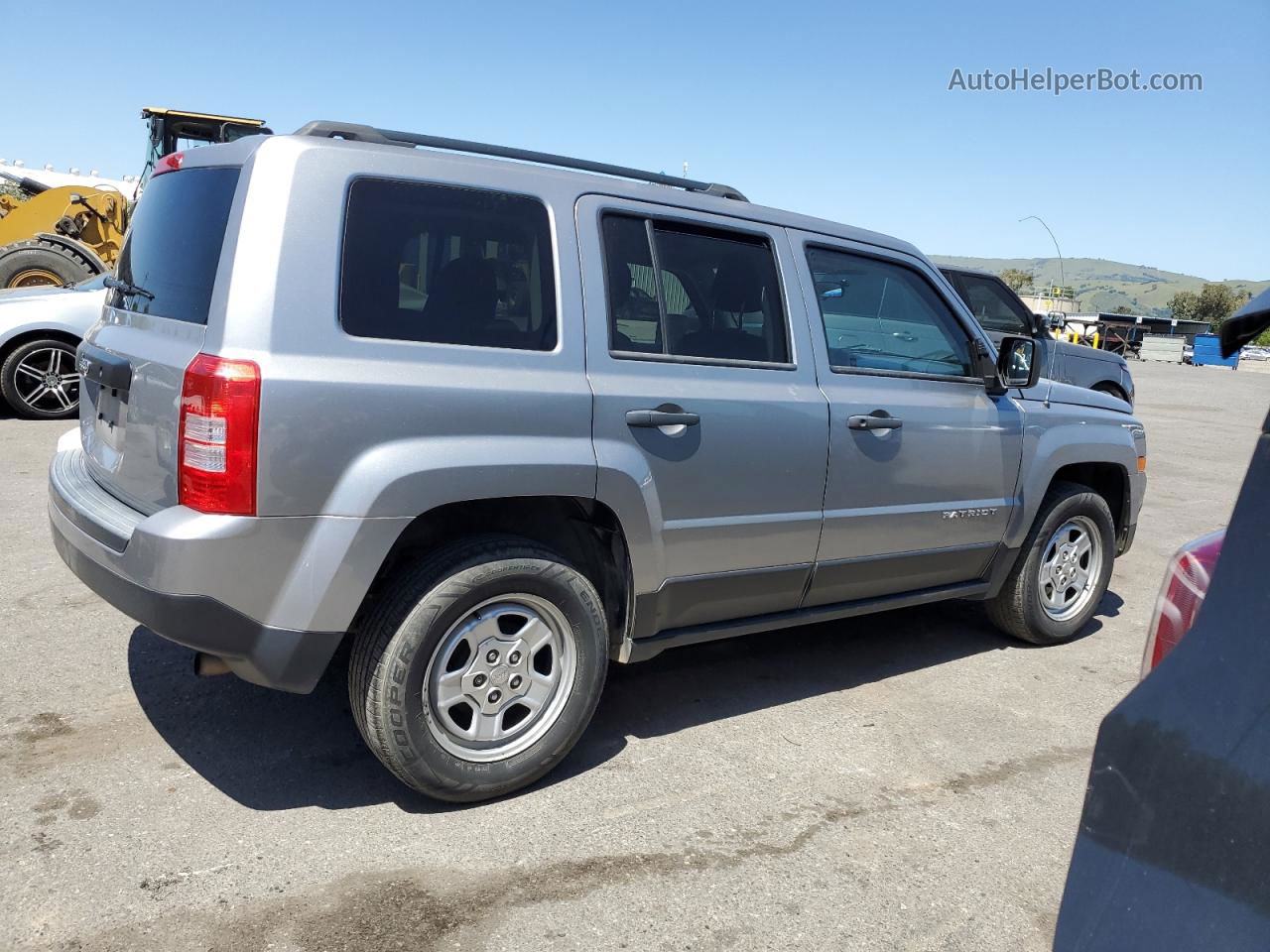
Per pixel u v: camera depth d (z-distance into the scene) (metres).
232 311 2.71
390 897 2.65
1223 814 1.34
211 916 2.53
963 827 3.19
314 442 2.73
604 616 3.33
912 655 4.79
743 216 3.78
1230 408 20.34
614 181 3.46
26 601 4.68
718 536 3.57
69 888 2.61
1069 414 4.88
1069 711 4.20
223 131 11.48
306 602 2.77
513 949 2.47
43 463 7.48
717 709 4.02
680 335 3.53
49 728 3.49
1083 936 1.43
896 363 4.21
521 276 3.16
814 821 3.17
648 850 2.95
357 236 2.88
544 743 3.22
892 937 2.61
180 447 2.74
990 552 4.59
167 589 2.68
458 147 3.31
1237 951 1.27
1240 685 1.38
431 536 3.23
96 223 13.20
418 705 2.95
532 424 3.08
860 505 3.99
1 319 8.95
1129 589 6.29
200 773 3.26
